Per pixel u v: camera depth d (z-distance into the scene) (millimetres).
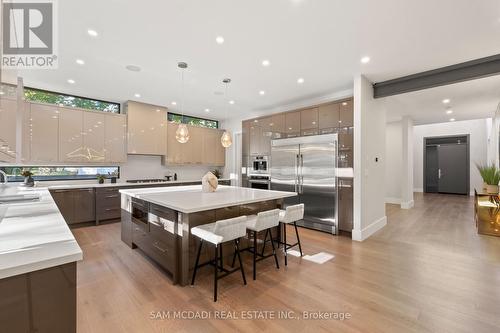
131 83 4113
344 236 3992
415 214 5664
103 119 4812
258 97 4973
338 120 4133
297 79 3920
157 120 5555
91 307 1973
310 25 2410
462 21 2309
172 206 2316
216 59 3191
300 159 4621
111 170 5273
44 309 956
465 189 8953
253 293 2209
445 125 9234
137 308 1966
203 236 2227
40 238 1160
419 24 2369
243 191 3488
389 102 5027
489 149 8078
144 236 2967
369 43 2746
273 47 2854
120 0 2043
